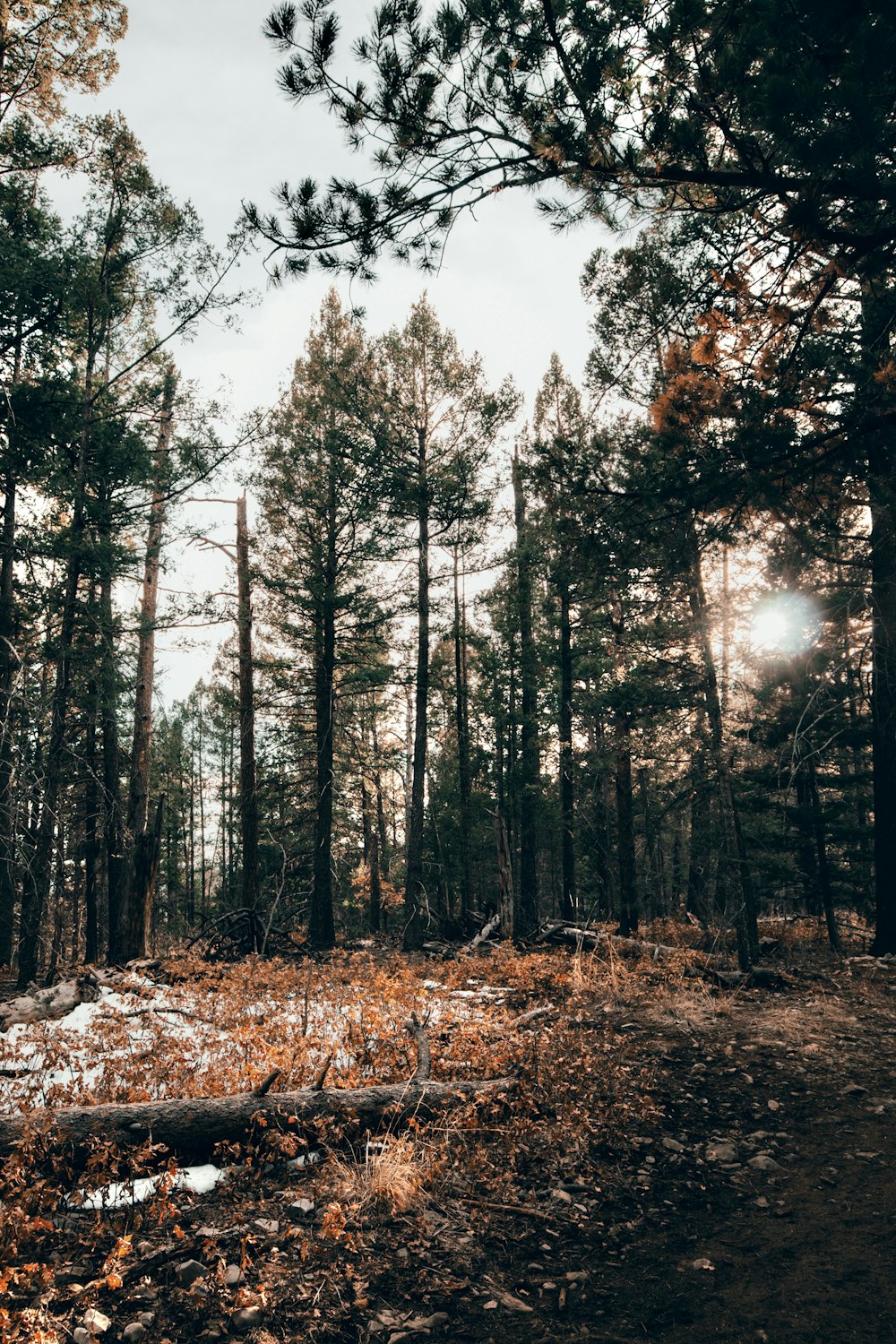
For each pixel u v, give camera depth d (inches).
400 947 692.1
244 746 756.0
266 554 789.9
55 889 702.5
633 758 804.0
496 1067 256.2
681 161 179.0
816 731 546.6
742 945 468.4
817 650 445.7
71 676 574.6
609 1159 206.1
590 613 895.1
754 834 635.5
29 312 517.3
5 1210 158.2
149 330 680.4
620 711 705.6
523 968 451.5
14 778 467.2
